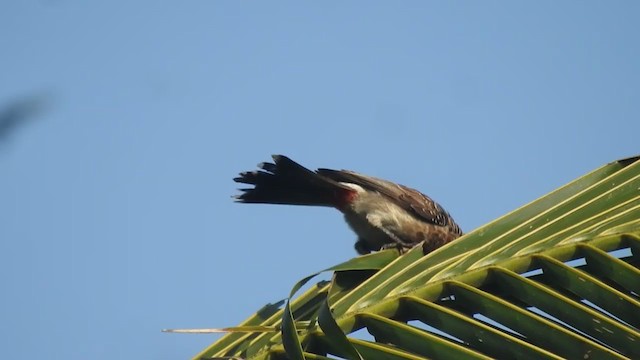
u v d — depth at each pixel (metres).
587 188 7.84
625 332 6.64
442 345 6.56
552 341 6.62
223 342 7.35
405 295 7.21
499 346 6.60
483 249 7.46
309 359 6.68
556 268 7.24
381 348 6.50
